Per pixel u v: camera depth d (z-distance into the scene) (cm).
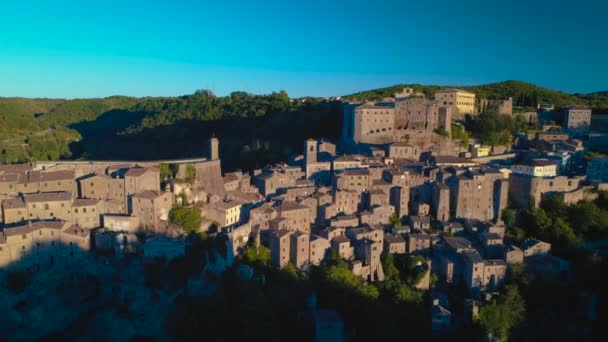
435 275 15812
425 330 14025
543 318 15025
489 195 18912
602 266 16250
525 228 18475
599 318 15238
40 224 13638
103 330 13275
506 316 14512
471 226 17738
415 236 16425
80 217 14900
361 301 13700
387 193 18588
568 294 15525
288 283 13750
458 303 14875
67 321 13325
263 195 18938
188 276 14100
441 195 18250
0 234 13100
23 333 12794
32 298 13012
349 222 16650
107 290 13825
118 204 15512
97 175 15988
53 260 13750
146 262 14250
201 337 12756
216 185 18438
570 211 18312
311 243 15038
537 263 16050
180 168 17250
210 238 15175
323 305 13700
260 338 12012
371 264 15225
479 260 15250
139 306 13500
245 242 15462
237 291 13388
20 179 15250
